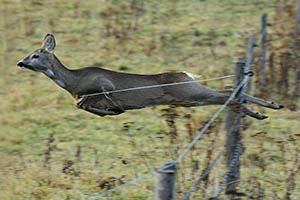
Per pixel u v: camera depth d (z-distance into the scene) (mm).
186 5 64375
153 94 27656
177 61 51719
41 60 28016
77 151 34875
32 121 41750
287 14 57875
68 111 43156
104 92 27328
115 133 39625
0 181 33250
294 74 44344
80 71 28047
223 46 54438
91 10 62875
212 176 31391
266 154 35531
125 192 31453
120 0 65375
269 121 40469
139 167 34375
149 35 56906
